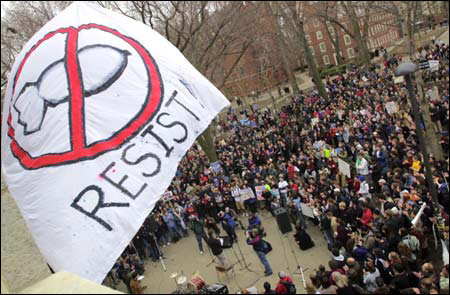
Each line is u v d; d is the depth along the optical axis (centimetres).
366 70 4038
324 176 1647
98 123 501
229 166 2522
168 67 571
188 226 2014
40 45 537
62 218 456
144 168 497
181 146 530
